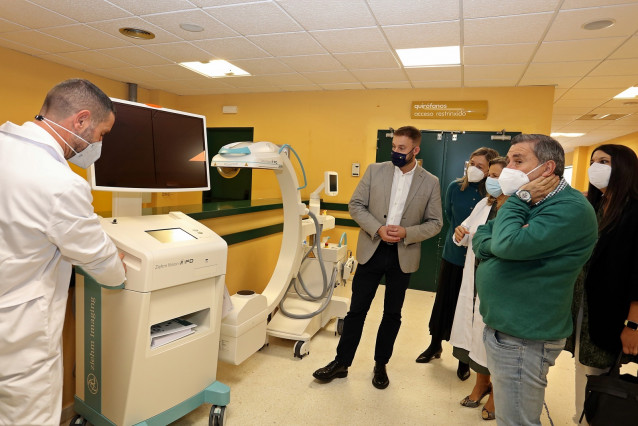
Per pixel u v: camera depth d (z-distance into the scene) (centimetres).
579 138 966
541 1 252
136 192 172
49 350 113
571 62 367
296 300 299
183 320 176
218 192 640
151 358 149
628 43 314
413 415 204
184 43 375
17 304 106
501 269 125
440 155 485
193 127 185
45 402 113
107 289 148
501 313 123
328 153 542
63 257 121
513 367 123
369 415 202
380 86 496
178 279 151
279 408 202
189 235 168
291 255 262
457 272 247
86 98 115
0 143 107
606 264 154
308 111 549
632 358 157
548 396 235
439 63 393
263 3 278
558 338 119
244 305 205
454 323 222
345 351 230
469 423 200
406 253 216
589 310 159
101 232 118
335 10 283
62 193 104
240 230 299
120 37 367
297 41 351
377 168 228
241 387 221
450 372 256
